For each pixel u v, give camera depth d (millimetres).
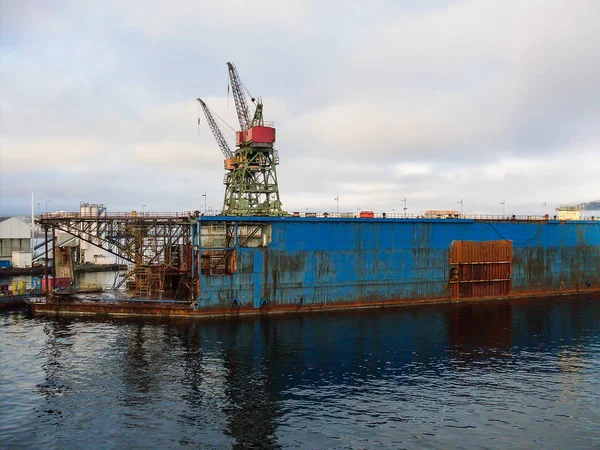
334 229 81062
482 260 92312
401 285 85750
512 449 34594
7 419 38562
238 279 74875
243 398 42812
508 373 49625
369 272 83438
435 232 88625
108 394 43469
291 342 60188
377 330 66938
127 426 37562
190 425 37812
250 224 77938
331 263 80812
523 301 91688
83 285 104750
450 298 89562
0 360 52250
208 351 55969
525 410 40875
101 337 61531
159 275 77250
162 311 73375
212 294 73375
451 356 55219
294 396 43344
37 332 63812
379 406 41438
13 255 140625
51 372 48781
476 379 47844
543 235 98188
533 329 68250
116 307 74000
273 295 77000
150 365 50938
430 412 40375
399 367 51219
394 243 85312
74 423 38000
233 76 126438
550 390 45188
